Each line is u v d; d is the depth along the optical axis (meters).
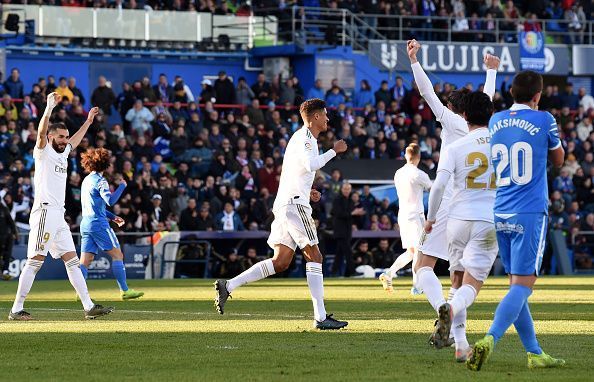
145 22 95.44
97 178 42.72
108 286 58.31
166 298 46.81
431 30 102.81
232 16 99.00
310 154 30.47
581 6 111.69
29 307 41.53
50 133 35.38
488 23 107.19
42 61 93.38
